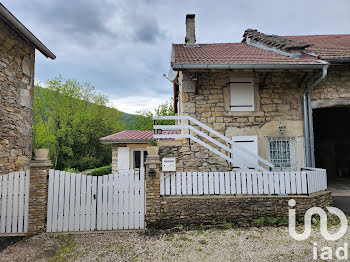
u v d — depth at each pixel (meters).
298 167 6.99
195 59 6.60
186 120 7.04
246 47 9.13
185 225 4.75
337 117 11.24
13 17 5.04
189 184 5.00
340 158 11.10
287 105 7.18
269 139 7.11
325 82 7.24
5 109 5.45
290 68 6.05
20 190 4.43
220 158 6.92
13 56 5.77
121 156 10.50
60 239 4.19
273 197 4.93
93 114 23.80
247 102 7.13
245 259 3.41
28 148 6.37
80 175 4.62
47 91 20.11
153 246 3.90
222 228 4.63
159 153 5.75
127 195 4.70
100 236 4.33
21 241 4.09
